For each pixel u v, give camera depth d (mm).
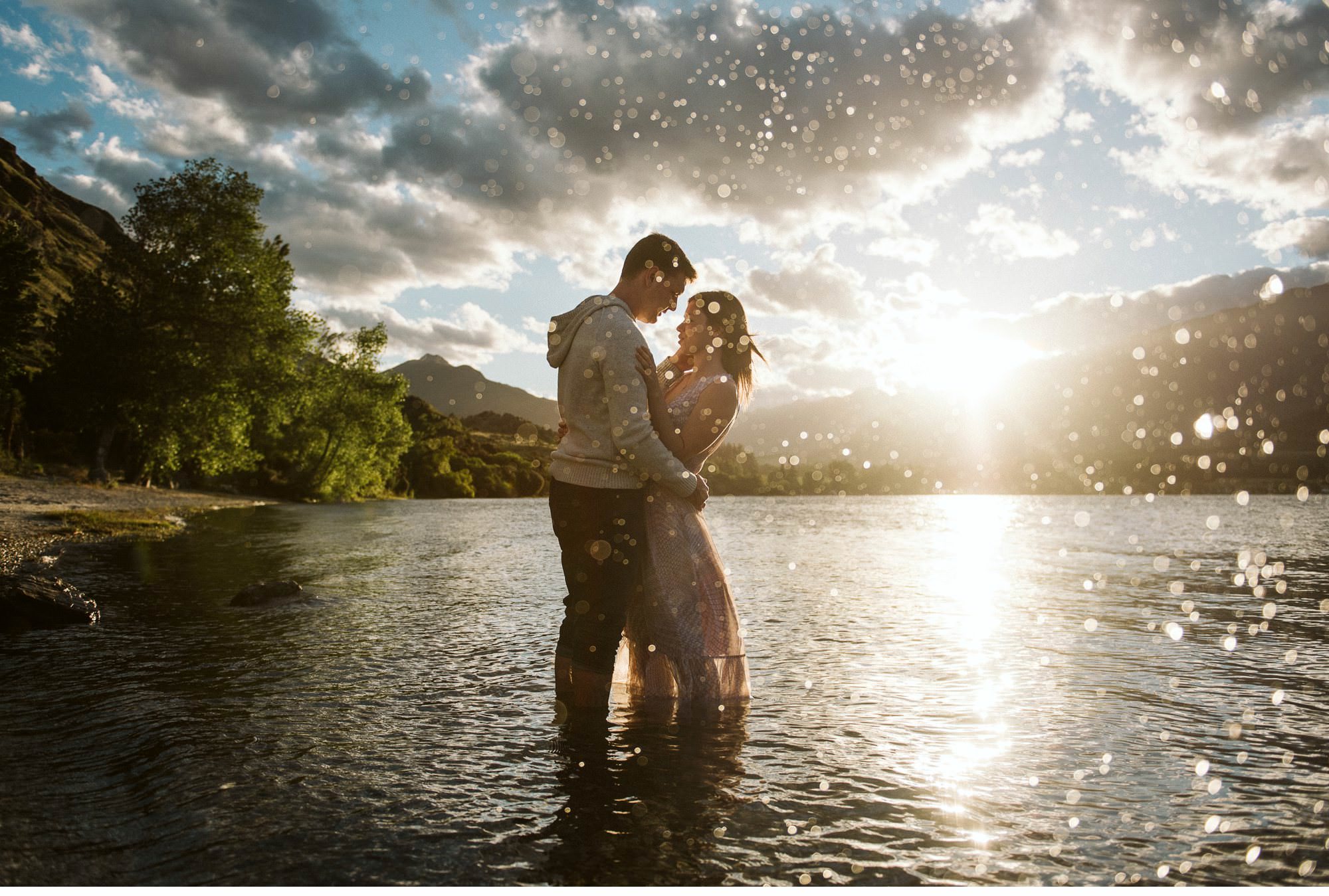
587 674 2486
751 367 3064
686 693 2547
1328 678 2836
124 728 2188
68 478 24266
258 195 25281
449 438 62469
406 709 2434
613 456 2561
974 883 1344
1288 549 8961
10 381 26047
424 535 11938
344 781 1801
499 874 1359
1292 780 1830
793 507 30250
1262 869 1393
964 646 3514
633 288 2775
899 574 6656
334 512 22703
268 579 5828
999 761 1966
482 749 2047
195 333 24953
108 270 25281
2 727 2186
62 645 3398
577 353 2576
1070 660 3188
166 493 25703
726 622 2627
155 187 24547
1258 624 4051
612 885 1320
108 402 24906
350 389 37250
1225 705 2486
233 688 2676
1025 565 7469
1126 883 1342
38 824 1538
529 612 4480
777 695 2641
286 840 1486
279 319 26078
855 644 3555
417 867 1381
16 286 24625
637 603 2670
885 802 1699
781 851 1459
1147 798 1722
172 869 1361
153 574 6090
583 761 1950
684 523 2676
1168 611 4488
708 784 1802
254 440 36250
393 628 3902
